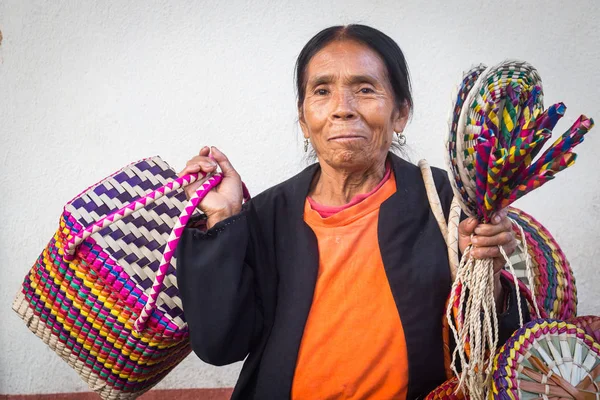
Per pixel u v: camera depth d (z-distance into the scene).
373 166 2.22
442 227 2.15
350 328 2.11
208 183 2.18
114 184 2.30
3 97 3.27
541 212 3.17
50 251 2.29
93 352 2.30
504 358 1.88
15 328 3.34
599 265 3.15
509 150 1.86
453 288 2.00
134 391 2.38
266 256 2.24
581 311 3.16
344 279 2.15
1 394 3.36
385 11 3.17
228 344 2.16
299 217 2.25
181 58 3.23
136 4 3.22
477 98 1.91
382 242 2.14
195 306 2.12
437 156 3.21
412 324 2.08
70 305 2.27
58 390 3.35
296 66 2.35
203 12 3.21
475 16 3.15
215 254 2.11
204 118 3.24
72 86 3.26
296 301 2.16
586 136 3.14
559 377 1.83
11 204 3.30
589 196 3.16
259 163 3.25
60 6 3.22
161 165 2.38
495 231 1.93
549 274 2.27
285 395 2.13
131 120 3.26
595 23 3.11
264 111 3.24
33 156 3.28
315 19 3.20
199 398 3.29
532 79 1.99
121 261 2.20
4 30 3.24
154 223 2.27
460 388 2.01
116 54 3.24
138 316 2.21
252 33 3.21
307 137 2.33
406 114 2.26
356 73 2.11
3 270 3.32
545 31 3.13
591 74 3.12
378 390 2.09
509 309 2.03
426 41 3.17
